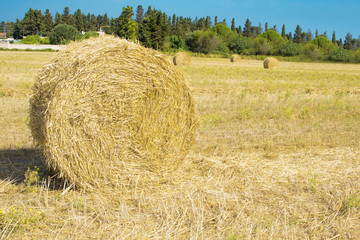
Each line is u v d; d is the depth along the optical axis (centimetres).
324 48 8600
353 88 1759
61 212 438
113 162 497
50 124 461
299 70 3278
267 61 3381
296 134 833
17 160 613
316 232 404
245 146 725
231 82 1814
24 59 3123
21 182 518
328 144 757
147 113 510
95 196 488
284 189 525
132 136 502
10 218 403
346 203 471
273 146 736
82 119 473
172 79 529
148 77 504
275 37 8994
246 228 404
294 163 636
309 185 533
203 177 566
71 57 473
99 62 476
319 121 983
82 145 478
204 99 1222
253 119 992
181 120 551
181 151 561
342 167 618
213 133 834
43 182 524
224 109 1119
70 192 496
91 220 420
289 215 443
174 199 483
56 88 461
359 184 538
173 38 7619
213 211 451
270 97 1298
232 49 7931
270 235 389
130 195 499
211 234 395
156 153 528
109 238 381
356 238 395
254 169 597
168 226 408
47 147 477
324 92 1565
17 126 830
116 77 484
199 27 13788
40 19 11706
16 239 375
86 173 487
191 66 3148
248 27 15150
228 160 643
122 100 489
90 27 12950
